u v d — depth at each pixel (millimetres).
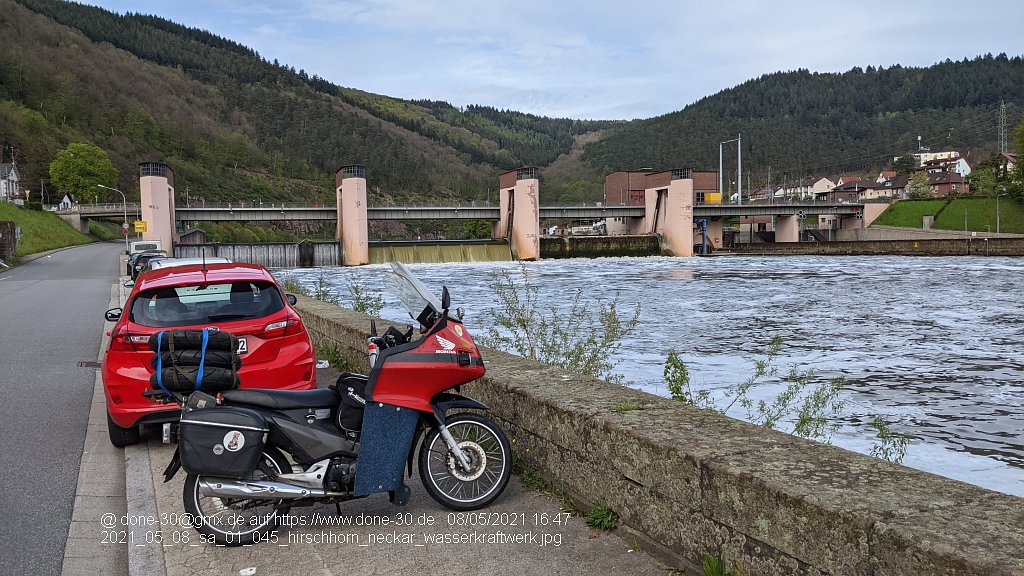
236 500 4391
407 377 4605
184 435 4344
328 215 105688
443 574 3904
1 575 4227
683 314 36719
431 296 4820
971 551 2473
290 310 7293
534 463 5113
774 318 35094
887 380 20500
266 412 4523
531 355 10109
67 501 5508
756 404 15758
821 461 3490
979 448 13828
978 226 104375
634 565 3867
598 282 60156
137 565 4223
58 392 9664
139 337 6684
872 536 2742
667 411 4543
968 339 28531
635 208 119875
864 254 101125
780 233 126375
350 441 4629
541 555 4055
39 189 139500
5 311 21109
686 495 3689
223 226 146125
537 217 104250
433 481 4797
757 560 3275
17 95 174875
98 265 49562
